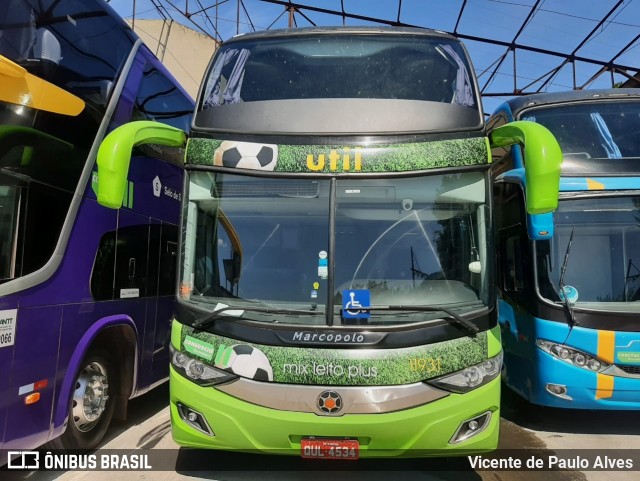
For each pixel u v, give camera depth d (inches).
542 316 203.6
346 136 151.9
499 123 271.6
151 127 154.2
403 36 175.2
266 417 134.9
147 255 222.2
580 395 196.9
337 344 135.9
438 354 136.3
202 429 141.0
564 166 221.3
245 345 138.8
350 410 133.3
